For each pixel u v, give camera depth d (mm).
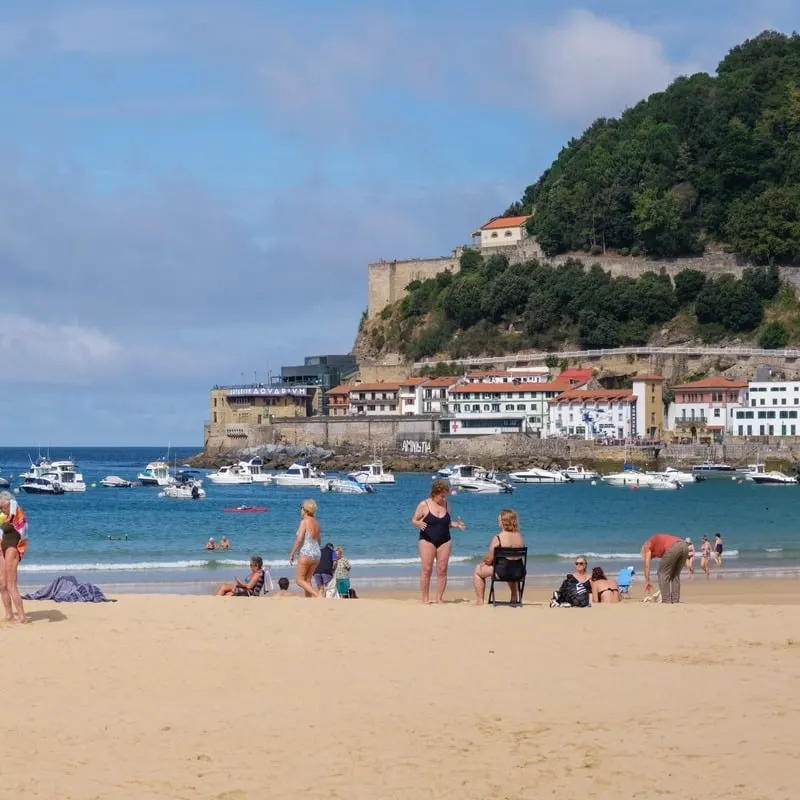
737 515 162500
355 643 33062
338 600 43062
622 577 65000
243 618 37469
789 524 144500
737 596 68812
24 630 35281
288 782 21141
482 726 24344
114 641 33406
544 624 36250
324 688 27719
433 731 24047
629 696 26734
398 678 28734
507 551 40781
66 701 26641
